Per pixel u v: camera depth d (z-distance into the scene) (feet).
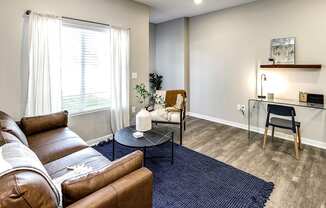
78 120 11.26
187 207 6.58
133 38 13.42
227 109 15.83
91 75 11.68
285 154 10.47
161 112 12.83
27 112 9.23
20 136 6.38
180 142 11.81
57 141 7.63
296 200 6.94
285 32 12.20
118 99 12.60
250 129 14.43
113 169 4.22
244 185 7.77
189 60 18.24
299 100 11.78
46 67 9.42
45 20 9.25
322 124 11.33
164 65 20.02
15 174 2.96
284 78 12.51
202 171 8.76
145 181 4.41
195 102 18.17
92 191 3.75
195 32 17.38
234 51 14.89
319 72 11.15
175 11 15.78
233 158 10.03
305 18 11.37
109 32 11.98
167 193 7.26
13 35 8.68
